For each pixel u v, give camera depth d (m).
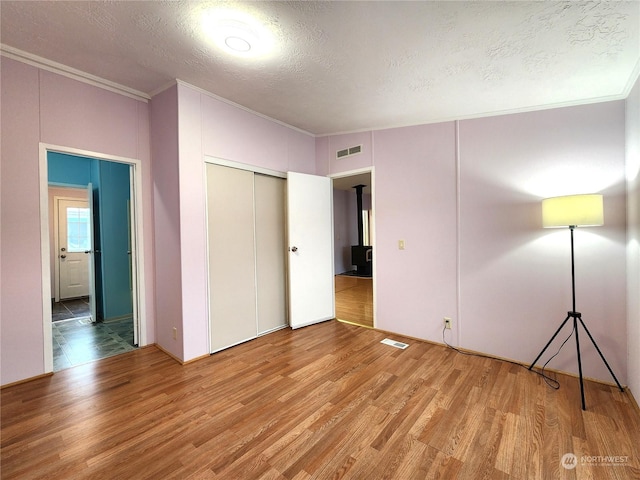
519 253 2.70
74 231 5.51
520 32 1.81
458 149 3.01
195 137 2.74
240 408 2.00
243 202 3.21
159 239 2.96
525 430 1.77
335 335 3.43
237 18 1.78
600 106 2.39
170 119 2.72
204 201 2.83
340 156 3.87
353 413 1.94
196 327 2.76
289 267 3.62
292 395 2.16
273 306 3.59
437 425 1.82
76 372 2.51
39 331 2.39
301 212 3.68
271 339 3.30
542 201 2.45
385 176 3.49
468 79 2.37
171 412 1.95
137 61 2.30
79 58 2.28
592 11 1.60
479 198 2.90
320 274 3.90
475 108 2.83
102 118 2.72
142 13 1.76
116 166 4.09
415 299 3.28
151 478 1.44
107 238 4.00
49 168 4.31
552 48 1.94
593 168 2.41
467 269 2.96
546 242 2.57
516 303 2.71
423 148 3.22
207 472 1.47
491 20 1.72
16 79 2.28
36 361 2.38
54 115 2.46
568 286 2.49
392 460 1.54
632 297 2.14
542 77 2.26
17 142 2.29
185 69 2.40
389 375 2.46
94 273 3.99
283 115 3.30
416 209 3.26
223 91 2.77
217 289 2.95
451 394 2.17
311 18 1.75
